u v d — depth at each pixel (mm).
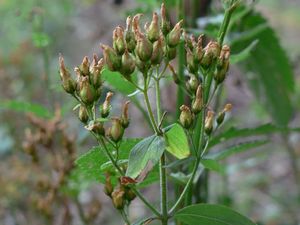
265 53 396
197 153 237
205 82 240
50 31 598
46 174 459
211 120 238
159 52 220
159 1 340
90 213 382
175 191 302
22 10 443
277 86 410
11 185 486
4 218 519
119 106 354
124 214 239
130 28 224
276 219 574
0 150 532
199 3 379
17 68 629
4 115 556
